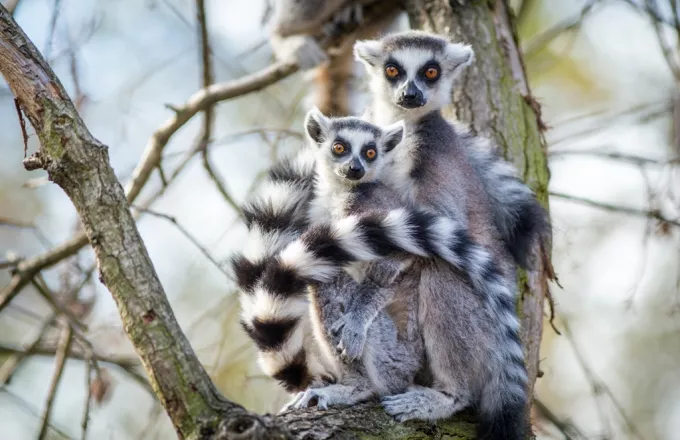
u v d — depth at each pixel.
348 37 15.22
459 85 11.45
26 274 11.45
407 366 8.90
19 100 6.55
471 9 11.98
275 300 8.86
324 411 7.85
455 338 8.83
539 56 17.25
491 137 10.88
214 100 12.34
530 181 10.61
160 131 11.94
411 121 11.05
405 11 14.32
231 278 10.27
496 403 8.64
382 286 8.98
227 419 5.77
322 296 9.03
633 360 17.36
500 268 9.34
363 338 8.70
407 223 8.83
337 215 9.94
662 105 13.59
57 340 12.93
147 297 6.14
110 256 6.21
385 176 10.55
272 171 10.91
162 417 12.09
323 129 10.45
